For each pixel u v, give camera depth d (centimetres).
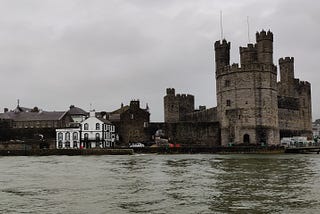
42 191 2597
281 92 13000
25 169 4472
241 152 8894
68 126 12562
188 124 11306
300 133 12488
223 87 10756
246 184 2827
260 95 10206
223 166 4516
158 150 9119
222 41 11538
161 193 2466
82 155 8750
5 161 6353
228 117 10544
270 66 10419
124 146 10262
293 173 3597
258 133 10125
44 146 11300
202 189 2616
